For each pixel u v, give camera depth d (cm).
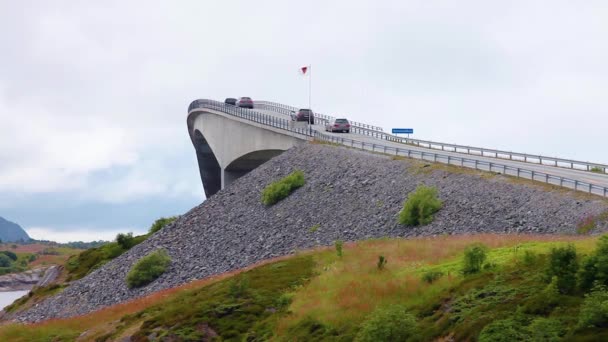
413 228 6153
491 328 3200
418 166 7394
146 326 5097
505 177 6306
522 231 5209
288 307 4697
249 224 7869
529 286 3525
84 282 8156
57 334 6175
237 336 4600
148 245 8388
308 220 7319
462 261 4472
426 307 3841
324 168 8512
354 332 3916
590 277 3312
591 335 2906
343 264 5238
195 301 5325
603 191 5209
